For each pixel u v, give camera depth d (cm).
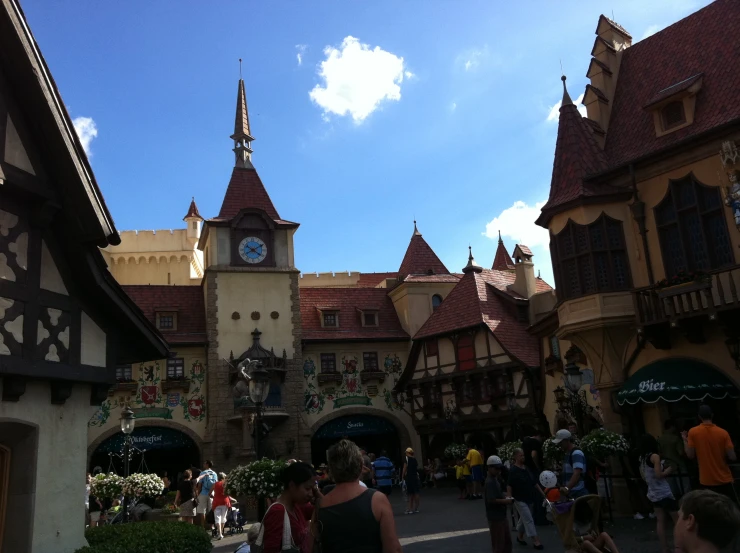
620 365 1705
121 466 3434
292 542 543
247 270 3550
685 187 1641
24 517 833
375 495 466
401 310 3981
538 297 3322
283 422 3403
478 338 3219
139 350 1079
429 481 3288
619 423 1673
